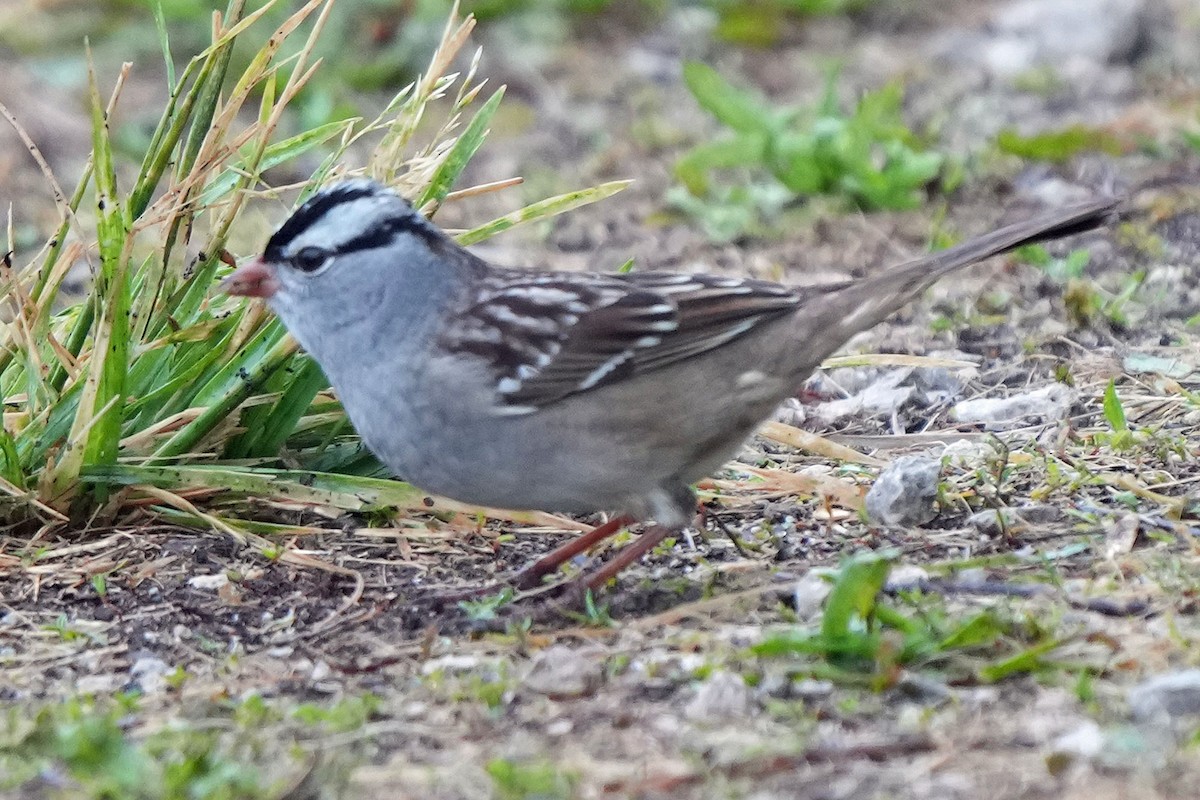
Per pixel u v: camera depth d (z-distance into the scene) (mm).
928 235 14352
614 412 8344
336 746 6961
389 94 17828
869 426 11023
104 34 18969
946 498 9516
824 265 13922
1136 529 8867
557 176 16031
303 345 8859
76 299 13141
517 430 8375
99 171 8961
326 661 7996
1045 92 17625
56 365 9727
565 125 17281
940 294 13062
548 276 8648
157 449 9688
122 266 8953
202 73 9578
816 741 6793
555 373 8281
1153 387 11148
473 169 16266
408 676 7785
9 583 8859
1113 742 6590
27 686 7777
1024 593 8172
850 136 15062
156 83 18016
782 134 15180
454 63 18500
